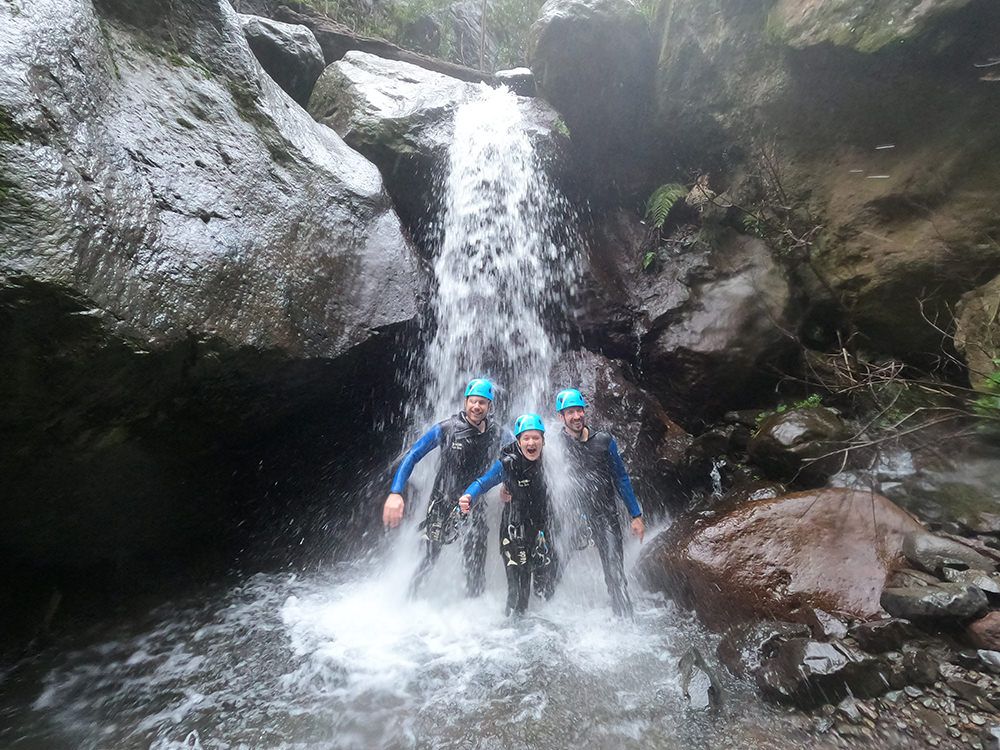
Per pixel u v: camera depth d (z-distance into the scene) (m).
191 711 2.68
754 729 2.36
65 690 2.84
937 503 3.45
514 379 5.30
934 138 4.06
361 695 2.76
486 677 2.86
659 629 3.27
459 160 5.63
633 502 3.61
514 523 3.40
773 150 5.21
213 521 4.08
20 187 2.36
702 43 5.59
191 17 3.87
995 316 3.65
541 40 6.11
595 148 6.57
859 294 4.57
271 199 3.70
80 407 2.67
